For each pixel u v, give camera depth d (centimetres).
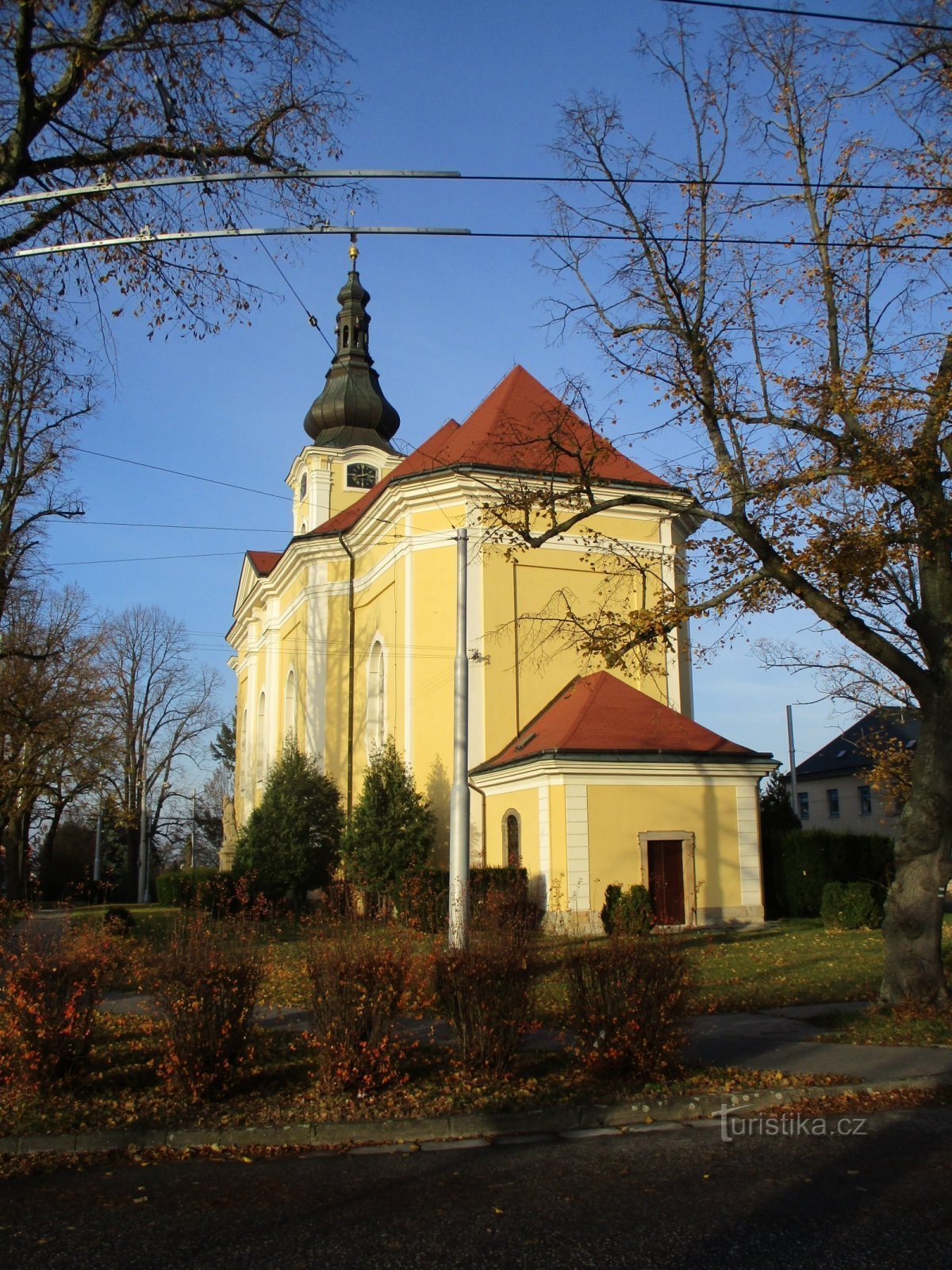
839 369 1370
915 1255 561
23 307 1234
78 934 1219
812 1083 938
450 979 977
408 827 2688
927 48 1253
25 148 1068
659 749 2425
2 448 2572
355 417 4347
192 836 6906
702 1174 718
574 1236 601
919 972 1266
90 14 1064
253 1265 566
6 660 3231
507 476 2875
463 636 1695
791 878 2766
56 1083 913
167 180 961
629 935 1034
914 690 1335
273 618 4272
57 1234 621
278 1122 838
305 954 1032
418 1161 766
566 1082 937
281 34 1151
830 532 1329
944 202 1291
